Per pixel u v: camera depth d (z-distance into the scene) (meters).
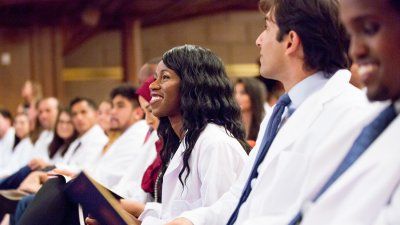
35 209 2.27
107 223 1.88
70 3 11.50
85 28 12.65
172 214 2.33
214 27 14.66
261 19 14.77
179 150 2.43
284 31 1.75
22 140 7.00
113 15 12.63
